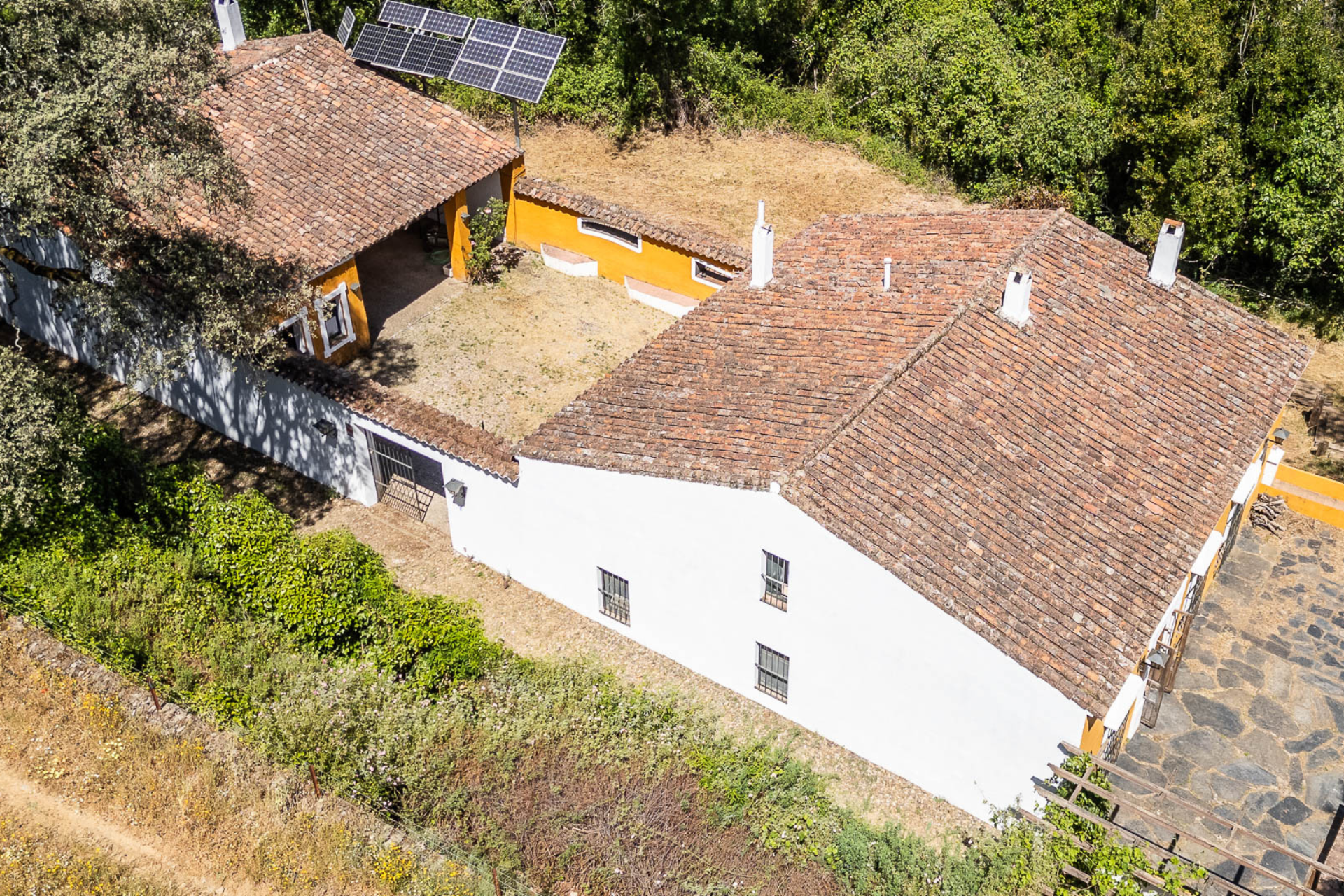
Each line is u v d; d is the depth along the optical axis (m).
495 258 32.22
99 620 19.98
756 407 20.92
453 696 19.38
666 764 18.47
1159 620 18.23
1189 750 20.56
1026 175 34.97
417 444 23.14
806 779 18.73
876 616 18.48
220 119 28.56
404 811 17.73
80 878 16.64
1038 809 18.56
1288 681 21.78
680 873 16.83
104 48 17.83
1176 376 22.09
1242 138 33.00
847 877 17.03
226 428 26.81
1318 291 32.34
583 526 21.55
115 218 19.30
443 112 30.86
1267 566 24.33
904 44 37.56
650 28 37.00
